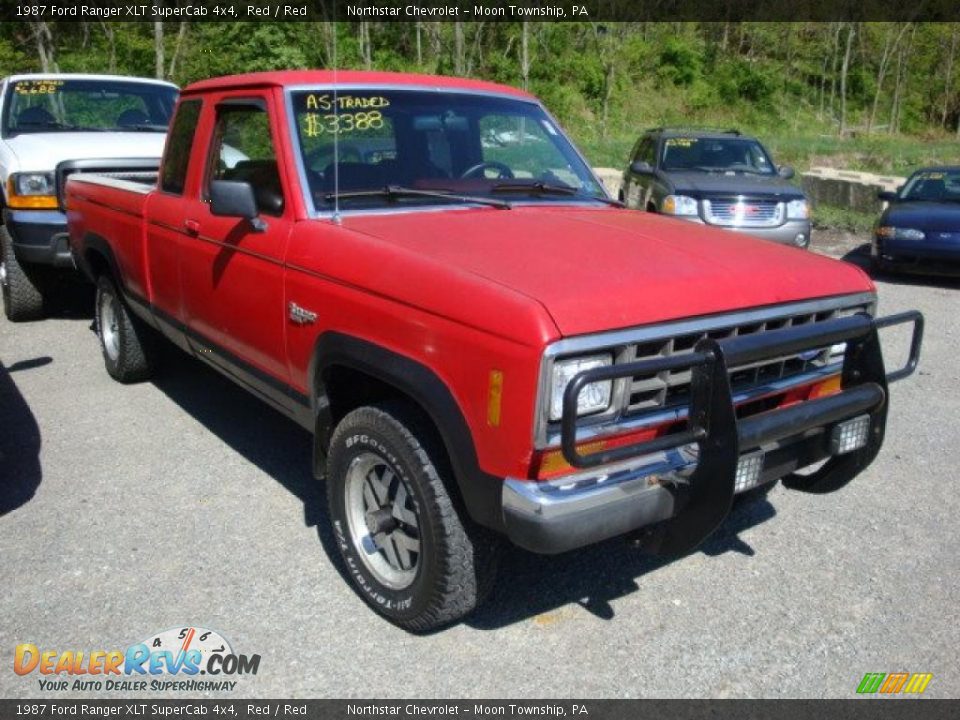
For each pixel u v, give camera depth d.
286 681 3.05
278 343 3.76
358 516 3.46
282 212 3.74
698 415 2.80
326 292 3.37
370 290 3.16
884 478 4.75
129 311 5.73
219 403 5.72
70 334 7.32
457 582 3.05
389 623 3.38
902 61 53.47
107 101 8.64
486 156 4.35
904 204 11.06
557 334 2.62
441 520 3.00
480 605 3.50
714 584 3.68
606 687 3.04
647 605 3.53
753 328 3.10
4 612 3.40
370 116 4.03
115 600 3.49
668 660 3.19
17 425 5.29
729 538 4.07
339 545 3.53
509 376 2.66
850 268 3.54
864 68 54.53
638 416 2.88
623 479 2.79
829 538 4.08
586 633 3.34
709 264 3.16
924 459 5.03
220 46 25.31
